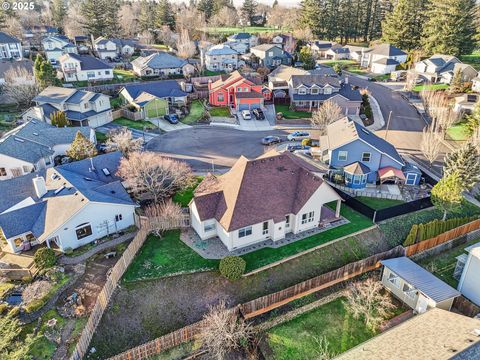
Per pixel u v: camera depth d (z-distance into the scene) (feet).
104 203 104.37
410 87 257.14
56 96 199.82
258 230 104.94
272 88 248.52
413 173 138.51
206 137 186.91
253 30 475.72
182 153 167.94
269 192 107.65
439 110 189.78
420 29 356.18
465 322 72.38
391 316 90.33
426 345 66.54
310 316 90.63
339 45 377.30
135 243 100.73
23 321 79.51
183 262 98.02
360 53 355.15
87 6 369.30
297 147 168.55
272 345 83.05
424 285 89.30
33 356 72.95
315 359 79.92
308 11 416.87
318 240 108.27
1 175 142.51
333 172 140.46
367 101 223.51
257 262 98.73
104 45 330.34
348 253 106.83
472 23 312.09
